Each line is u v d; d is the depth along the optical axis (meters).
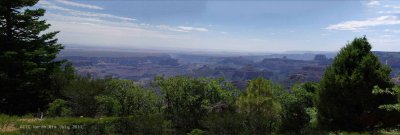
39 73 32.31
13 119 19.16
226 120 20.47
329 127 22.78
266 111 21.61
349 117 22.31
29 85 31.83
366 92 21.38
